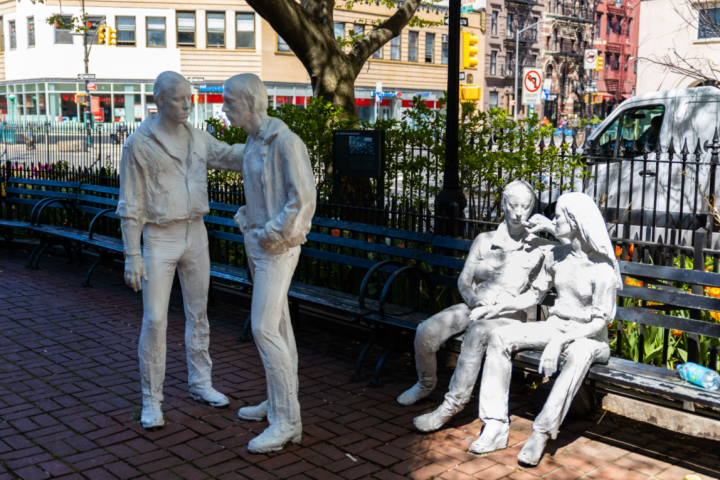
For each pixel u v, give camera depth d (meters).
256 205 4.07
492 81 55.88
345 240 6.20
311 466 3.85
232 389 5.00
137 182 4.20
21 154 24.08
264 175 3.98
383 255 6.78
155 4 39.66
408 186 8.40
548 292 4.82
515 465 3.88
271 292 4.02
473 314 4.32
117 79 40.59
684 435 4.32
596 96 59.19
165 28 40.03
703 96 8.59
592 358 3.97
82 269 9.12
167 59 40.31
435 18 48.09
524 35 57.84
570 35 62.44
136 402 4.73
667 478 3.74
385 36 10.92
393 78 46.84
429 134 7.89
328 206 6.83
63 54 40.56
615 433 4.33
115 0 39.72
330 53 10.07
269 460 3.92
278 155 3.95
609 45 66.62
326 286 7.27
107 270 9.12
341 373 5.41
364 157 7.59
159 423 4.29
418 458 3.96
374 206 6.76
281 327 4.27
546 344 4.13
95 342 6.04
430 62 49.00
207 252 4.61
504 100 57.16
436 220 5.78
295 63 40.84
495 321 4.30
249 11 39.62
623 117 9.43
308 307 6.93
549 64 61.09
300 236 3.98
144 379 4.32
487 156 7.26
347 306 5.50
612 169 9.20
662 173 8.67
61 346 5.91
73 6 39.97
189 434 4.24
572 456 4.00
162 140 4.20
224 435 4.24
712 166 6.17
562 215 4.09
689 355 4.52
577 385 3.92
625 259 5.16
